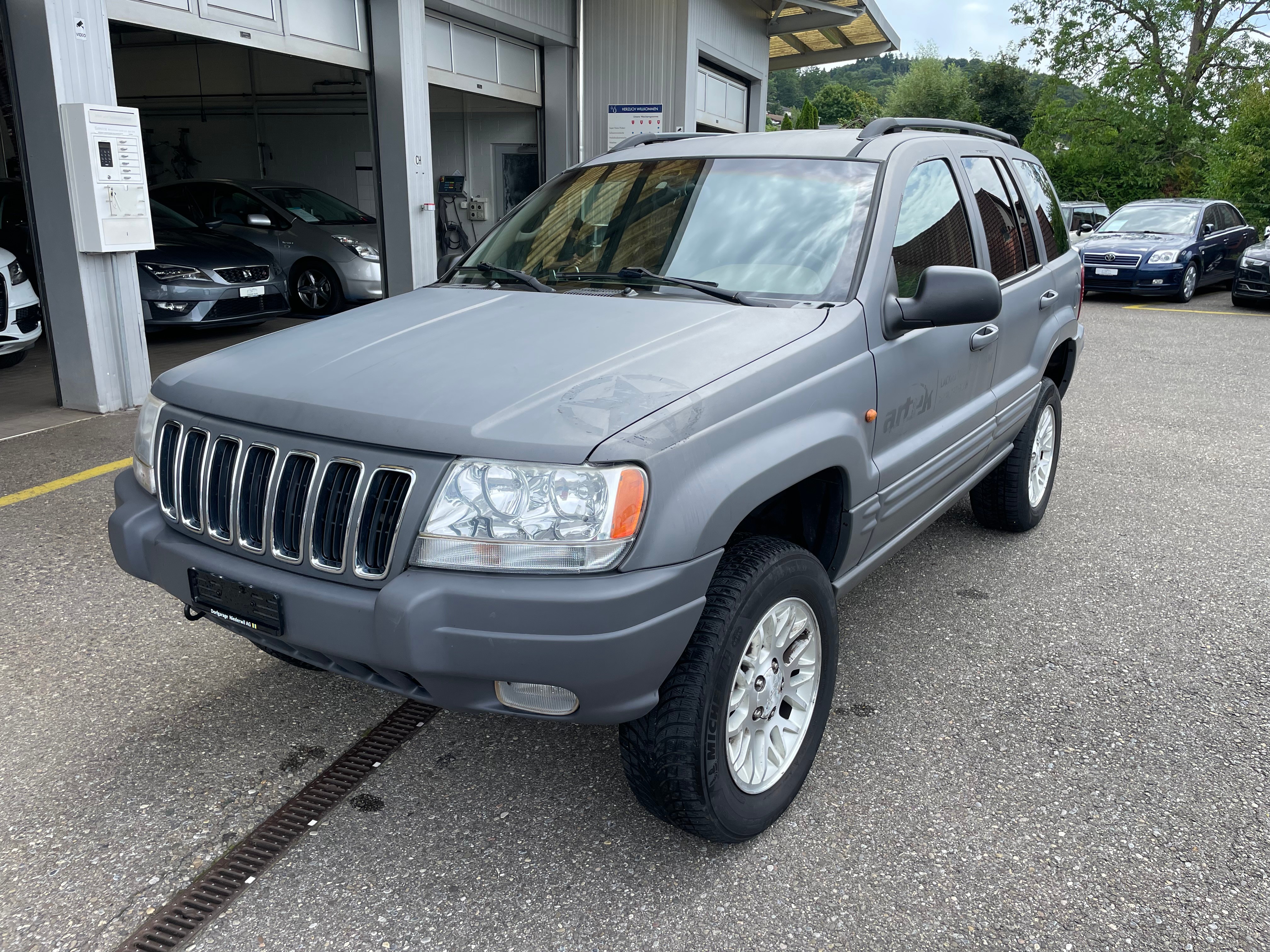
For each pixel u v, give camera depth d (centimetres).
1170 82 3456
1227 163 3203
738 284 290
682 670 218
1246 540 475
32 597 384
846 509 267
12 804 258
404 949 211
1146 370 952
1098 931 218
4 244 930
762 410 231
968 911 224
